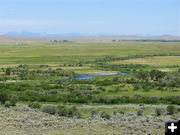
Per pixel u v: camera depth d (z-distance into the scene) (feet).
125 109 156.66
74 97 200.44
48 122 111.86
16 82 295.07
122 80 308.19
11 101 158.61
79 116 134.62
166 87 257.96
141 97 201.36
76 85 276.21
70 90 240.53
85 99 190.49
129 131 100.37
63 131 100.89
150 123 113.19
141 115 138.31
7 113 126.52
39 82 296.71
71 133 97.76
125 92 231.30
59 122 113.50
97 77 340.80
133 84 278.67
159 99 198.70
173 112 141.49
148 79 317.01
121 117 128.88
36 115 126.21
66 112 136.05
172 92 231.30
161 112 141.08
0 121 110.11
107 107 160.76
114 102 186.80
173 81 282.77
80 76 355.97
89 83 288.30
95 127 107.04
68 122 113.91
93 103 185.16
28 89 243.19
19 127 103.81
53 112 137.39
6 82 294.87
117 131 100.94
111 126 108.99
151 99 192.75
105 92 231.30
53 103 183.32
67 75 355.77
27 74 361.92
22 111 135.44
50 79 328.90
